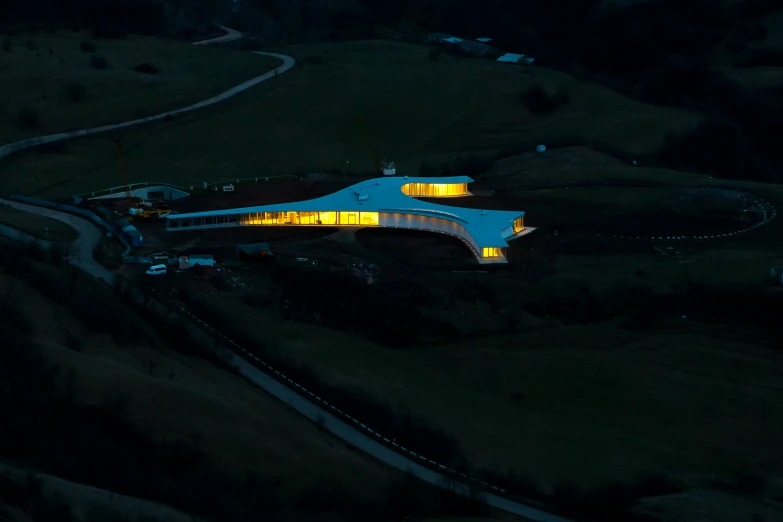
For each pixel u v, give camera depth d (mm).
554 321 139875
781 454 111812
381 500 89312
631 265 154750
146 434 92062
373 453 99812
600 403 121500
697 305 142750
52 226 161000
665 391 124438
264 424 99000
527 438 111625
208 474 88625
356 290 140375
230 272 143625
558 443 111188
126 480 84188
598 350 133875
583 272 151000
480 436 109750
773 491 102312
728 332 138250
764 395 124188
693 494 99125
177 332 119688
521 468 103125
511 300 143000
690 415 119438
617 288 145625
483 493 94500
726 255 159625
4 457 83938
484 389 123875
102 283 133500
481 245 153875
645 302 143125
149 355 110750
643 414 119500
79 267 140250
